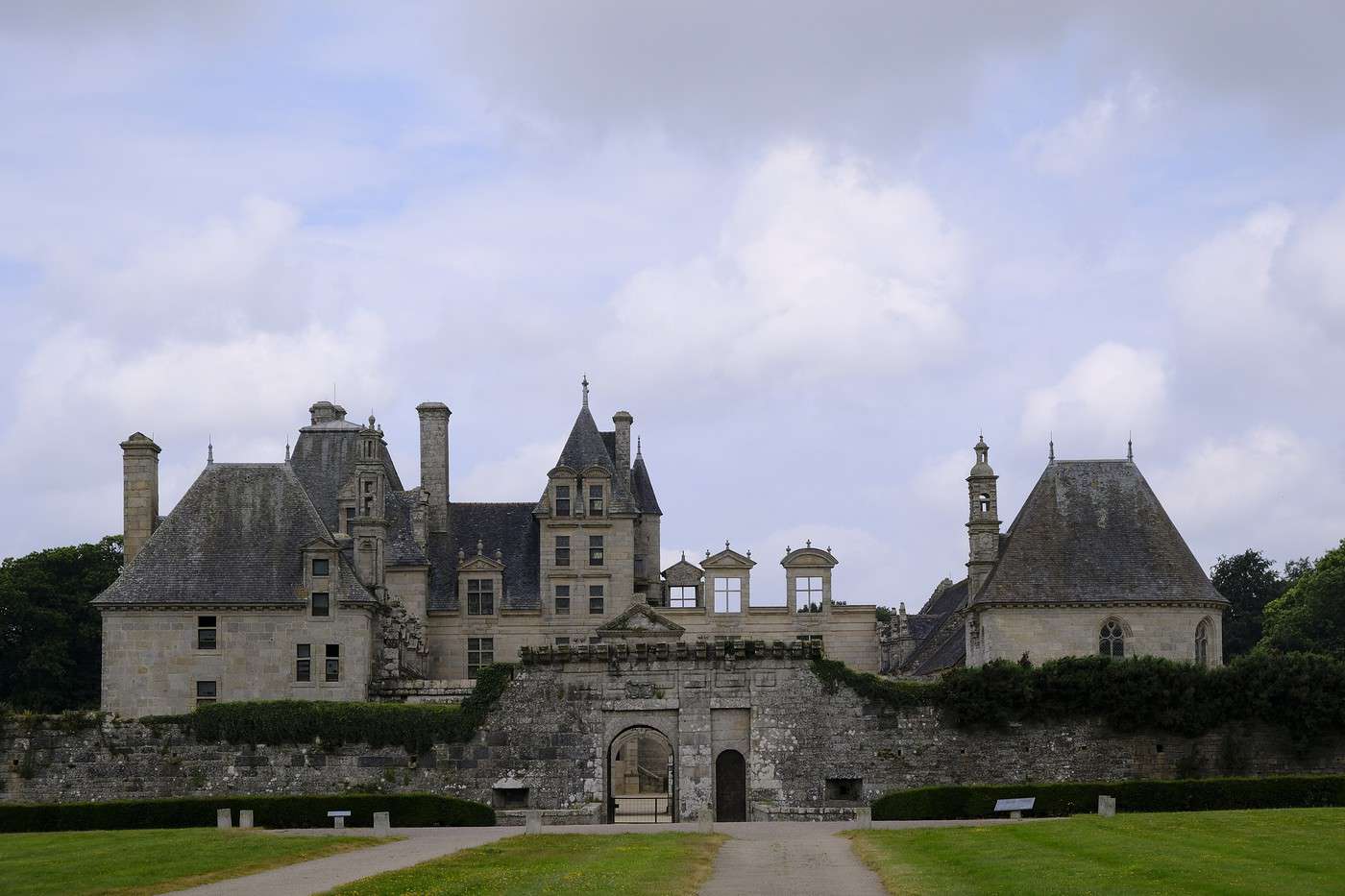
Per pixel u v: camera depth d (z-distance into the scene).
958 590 132.75
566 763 87.69
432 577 123.94
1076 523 105.94
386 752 88.38
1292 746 87.06
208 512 107.56
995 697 87.25
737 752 87.88
